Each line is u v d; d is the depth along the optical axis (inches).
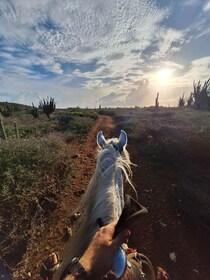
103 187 69.2
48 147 285.6
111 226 51.1
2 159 209.9
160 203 235.5
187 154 318.0
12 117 832.9
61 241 170.4
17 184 186.9
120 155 80.4
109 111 1674.5
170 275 155.6
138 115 1013.8
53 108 954.1
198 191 245.1
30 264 145.1
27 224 165.9
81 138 544.7
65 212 206.5
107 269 42.9
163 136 394.0
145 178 293.6
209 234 189.5
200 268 161.0
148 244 182.4
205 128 388.5
